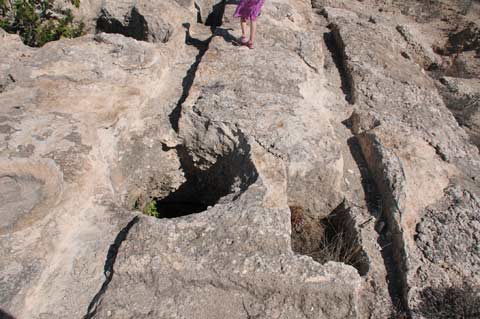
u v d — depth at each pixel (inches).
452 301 124.6
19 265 112.6
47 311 110.6
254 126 166.2
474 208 151.5
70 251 123.3
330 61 254.8
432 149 181.0
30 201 129.6
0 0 225.3
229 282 116.0
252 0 203.9
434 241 138.9
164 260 117.0
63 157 138.9
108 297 111.9
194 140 176.9
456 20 388.8
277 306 115.5
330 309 116.0
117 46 203.9
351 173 174.1
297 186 158.7
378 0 418.9
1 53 198.7
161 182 184.1
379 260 140.2
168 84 203.5
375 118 195.0
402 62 258.1
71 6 257.4
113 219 133.5
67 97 168.1
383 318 124.1
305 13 299.1
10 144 140.6
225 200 140.3
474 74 282.5
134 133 175.8
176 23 248.4
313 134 166.9
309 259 120.3
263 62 206.2
